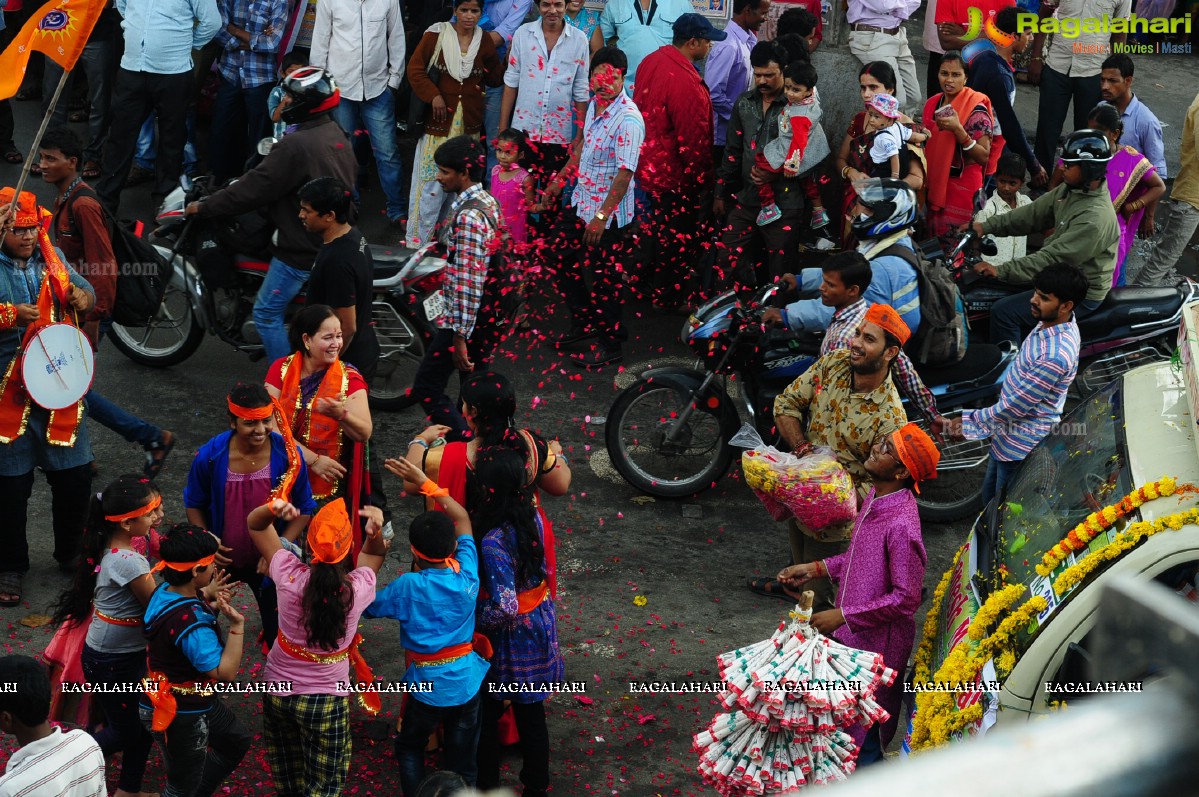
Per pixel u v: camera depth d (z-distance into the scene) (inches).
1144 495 152.0
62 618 177.8
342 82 367.6
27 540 241.8
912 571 174.9
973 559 187.0
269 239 289.9
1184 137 350.3
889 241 249.6
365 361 246.5
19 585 226.7
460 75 349.7
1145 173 318.3
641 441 286.7
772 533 266.5
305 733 168.1
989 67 392.8
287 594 163.2
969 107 335.0
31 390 214.4
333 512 163.2
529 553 174.7
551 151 359.6
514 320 287.1
